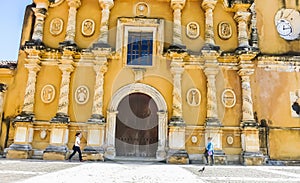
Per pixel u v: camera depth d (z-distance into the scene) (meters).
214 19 20.19
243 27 19.62
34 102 18.31
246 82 18.61
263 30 20.47
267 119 18.70
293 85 19.38
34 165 12.81
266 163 17.70
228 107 18.53
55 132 17.41
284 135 18.52
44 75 18.88
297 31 20.67
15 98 18.67
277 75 19.48
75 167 12.16
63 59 18.55
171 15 20.11
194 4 20.38
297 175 11.06
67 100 18.14
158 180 8.55
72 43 18.73
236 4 19.66
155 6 20.23
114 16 20.08
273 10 20.91
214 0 19.69
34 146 17.69
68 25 19.28
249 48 18.80
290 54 20.08
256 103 18.91
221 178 9.66
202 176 10.19
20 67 19.05
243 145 17.70
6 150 17.59
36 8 19.56
